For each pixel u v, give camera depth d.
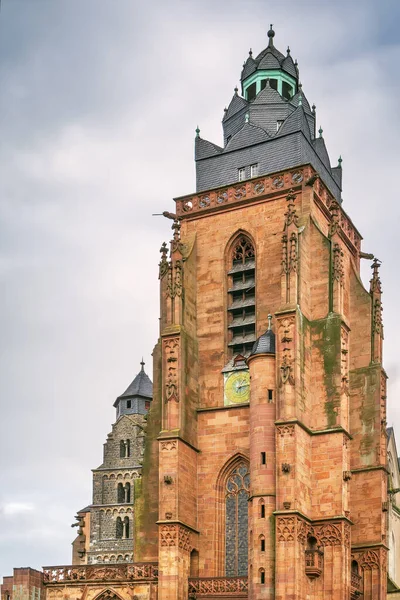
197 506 104.50
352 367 109.50
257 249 110.00
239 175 116.31
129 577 100.50
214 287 111.38
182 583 98.88
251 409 99.19
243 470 104.62
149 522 105.88
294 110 117.75
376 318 110.19
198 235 113.81
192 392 107.12
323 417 100.25
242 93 126.00
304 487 96.81
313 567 94.12
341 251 106.56
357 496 104.75
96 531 181.75
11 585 100.69
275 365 99.25
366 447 105.88
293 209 103.81
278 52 124.88
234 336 110.25
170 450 102.12
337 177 124.50
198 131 120.56
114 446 189.25
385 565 102.88
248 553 96.69
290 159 113.50
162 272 111.75
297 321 99.81
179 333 105.69
